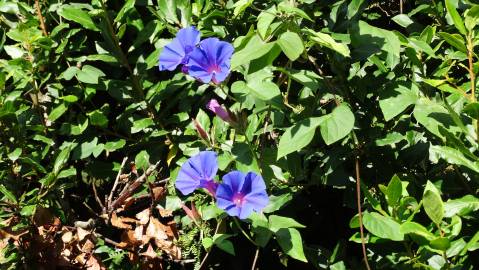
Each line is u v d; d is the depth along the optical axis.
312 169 1.55
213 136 1.48
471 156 1.23
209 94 1.67
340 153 1.47
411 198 1.30
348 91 1.48
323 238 1.64
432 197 1.20
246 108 1.51
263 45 1.20
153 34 1.66
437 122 1.31
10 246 1.59
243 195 1.28
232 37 1.64
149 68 1.65
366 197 1.38
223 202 1.28
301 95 1.51
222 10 1.65
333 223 1.64
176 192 1.60
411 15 1.66
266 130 1.46
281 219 1.36
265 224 1.36
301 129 1.27
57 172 1.62
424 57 1.47
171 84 1.65
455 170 1.37
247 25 1.64
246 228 1.63
